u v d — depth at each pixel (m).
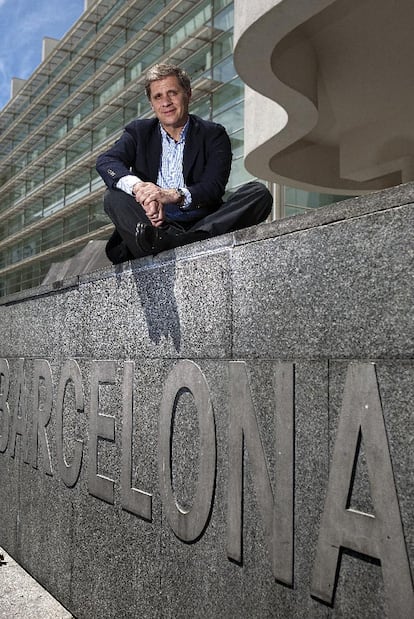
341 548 1.73
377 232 1.70
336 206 1.83
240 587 2.13
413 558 1.52
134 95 43.06
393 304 1.64
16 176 63.66
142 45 41.34
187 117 3.02
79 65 51.53
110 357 3.13
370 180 15.34
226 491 2.22
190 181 3.04
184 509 2.47
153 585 2.64
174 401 2.57
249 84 9.41
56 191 56.88
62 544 3.51
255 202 2.88
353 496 1.71
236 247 2.25
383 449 1.62
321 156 14.91
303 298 1.94
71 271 4.57
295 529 1.90
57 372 3.75
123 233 2.99
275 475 1.98
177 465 2.53
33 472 3.99
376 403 1.65
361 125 13.73
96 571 3.12
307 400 1.89
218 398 2.30
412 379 1.57
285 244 2.02
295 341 1.96
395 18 9.20
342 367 1.78
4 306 4.79
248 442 2.12
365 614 1.65
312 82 9.98
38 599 3.43
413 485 1.54
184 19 36.47
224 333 2.29
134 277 2.93
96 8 48.38
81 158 51.31
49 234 58.94
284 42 9.16
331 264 1.84
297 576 1.88
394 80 11.31
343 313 1.79
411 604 1.52
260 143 12.08
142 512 2.73
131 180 2.86
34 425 4.01
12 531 4.29
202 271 2.44
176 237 2.70
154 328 2.75
